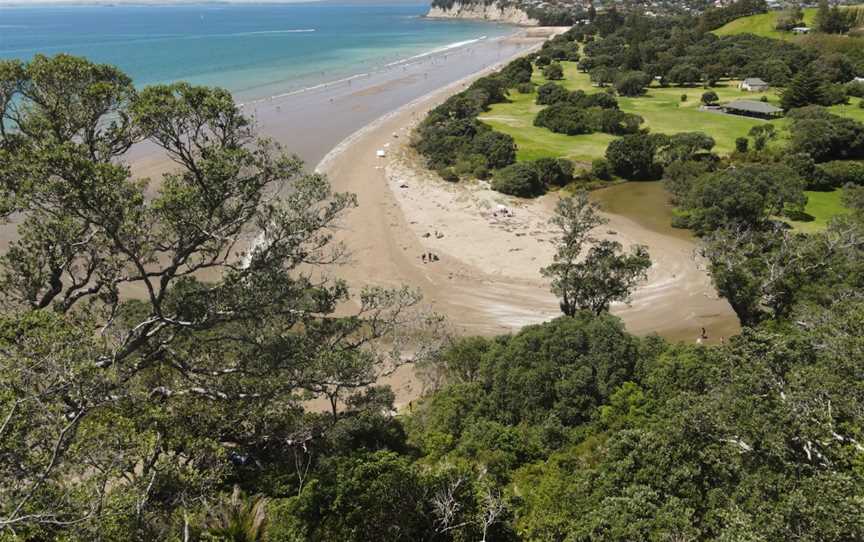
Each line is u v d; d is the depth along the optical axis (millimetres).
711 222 61594
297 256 21875
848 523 12438
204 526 15969
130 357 20922
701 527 15984
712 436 18109
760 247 41625
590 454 22531
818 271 36656
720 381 21438
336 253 32062
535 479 21266
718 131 98250
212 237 19219
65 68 18344
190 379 21703
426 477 17266
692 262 55969
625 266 38281
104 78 19500
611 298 39281
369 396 26359
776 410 17172
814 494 13578
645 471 17953
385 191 73312
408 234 61062
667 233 63781
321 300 23000
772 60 135250
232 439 22266
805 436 16109
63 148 16422
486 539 16422
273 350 21891
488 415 27750
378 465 17016
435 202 70875
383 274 52500
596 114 104688
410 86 143750
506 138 86688
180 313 20344
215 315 20516
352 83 144625
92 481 12617
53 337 13664
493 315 47125
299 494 16922
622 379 27859
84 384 13391
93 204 16969
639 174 80562
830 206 67375
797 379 18094
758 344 21375
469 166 81688
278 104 115250
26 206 16719
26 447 11852
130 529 12445
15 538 10375
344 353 22484
